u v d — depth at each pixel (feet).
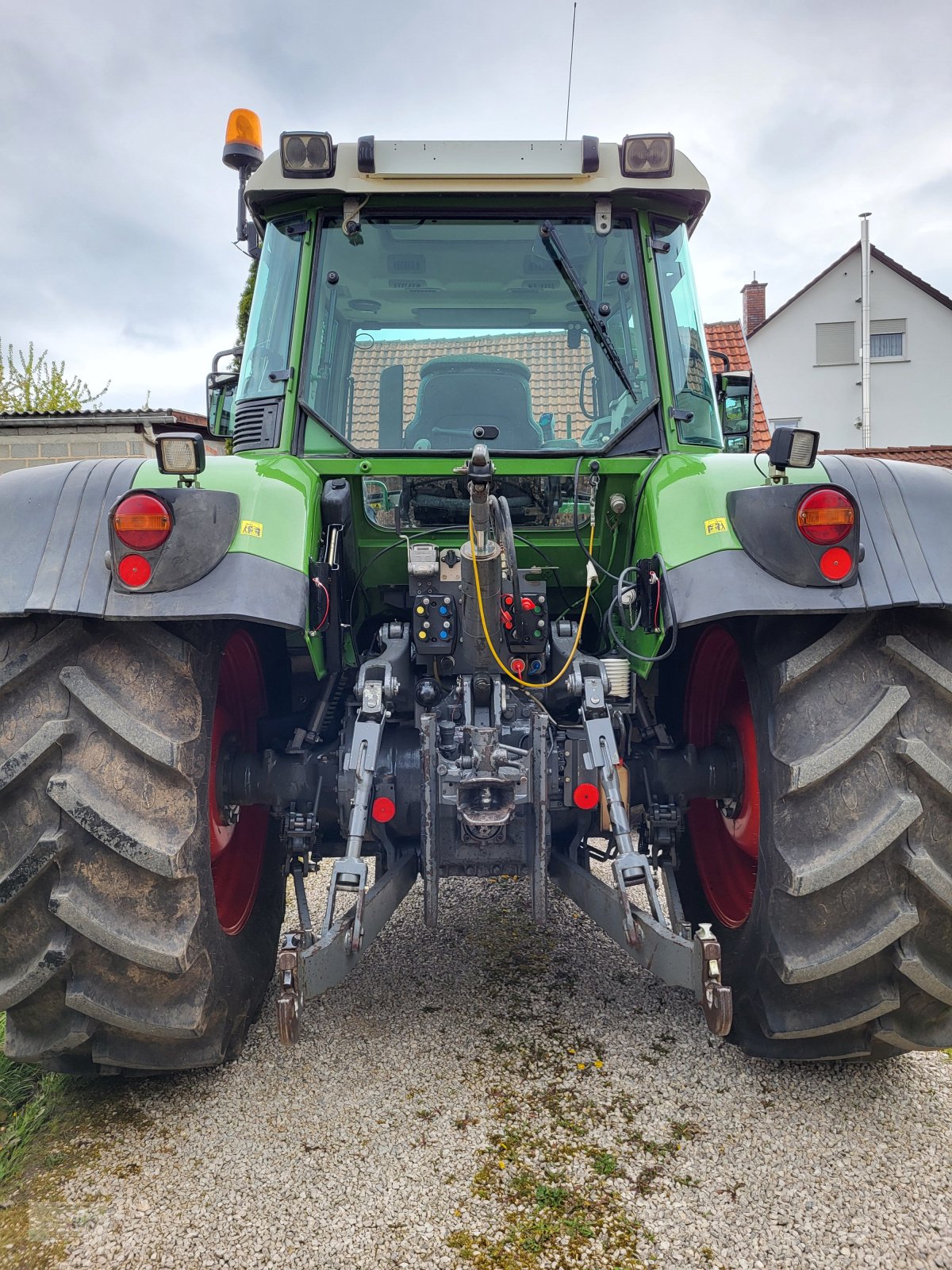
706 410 9.97
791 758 6.90
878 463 7.67
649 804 9.16
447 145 9.42
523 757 7.95
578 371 9.77
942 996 7.01
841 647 6.99
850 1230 6.17
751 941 7.53
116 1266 5.98
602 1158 6.95
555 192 9.50
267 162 9.48
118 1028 7.16
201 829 7.03
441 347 9.89
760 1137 7.19
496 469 9.37
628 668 8.64
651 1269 5.87
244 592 6.77
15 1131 7.55
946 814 6.79
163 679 6.96
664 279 9.88
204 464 6.97
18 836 6.70
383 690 8.09
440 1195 6.57
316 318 9.71
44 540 6.91
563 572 9.98
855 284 97.25
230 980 7.79
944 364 96.48
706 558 7.28
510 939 11.41
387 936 11.58
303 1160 6.99
